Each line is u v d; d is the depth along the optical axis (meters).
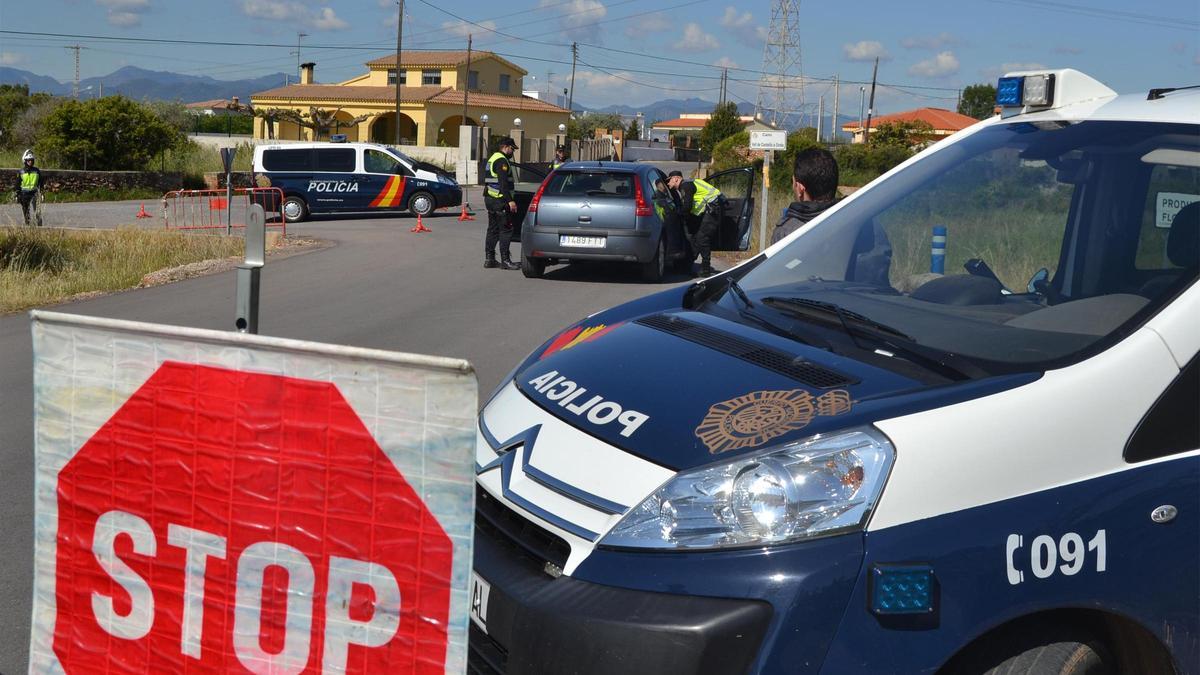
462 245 19.28
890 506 2.22
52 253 16.22
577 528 2.41
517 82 82.50
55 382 2.46
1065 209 3.19
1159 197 2.96
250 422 2.29
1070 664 2.40
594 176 13.72
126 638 2.47
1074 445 2.34
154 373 2.36
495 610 2.43
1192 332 2.48
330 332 9.85
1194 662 2.43
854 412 2.39
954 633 2.21
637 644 2.20
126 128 39.69
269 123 60.59
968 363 2.61
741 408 2.52
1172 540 2.37
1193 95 3.25
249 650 2.35
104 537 2.46
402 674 2.23
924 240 3.43
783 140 17.50
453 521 2.16
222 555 2.35
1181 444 2.41
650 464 2.42
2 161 38.56
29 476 5.73
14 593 4.25
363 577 2.24
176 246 17.95
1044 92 3.53
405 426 2.17
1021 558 2.25
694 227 14.69
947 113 96.81
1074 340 2.65
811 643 2.17
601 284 13.65
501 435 2.81
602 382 2.82
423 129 69.06
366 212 28.91
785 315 3.18
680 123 140.38
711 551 2.26
